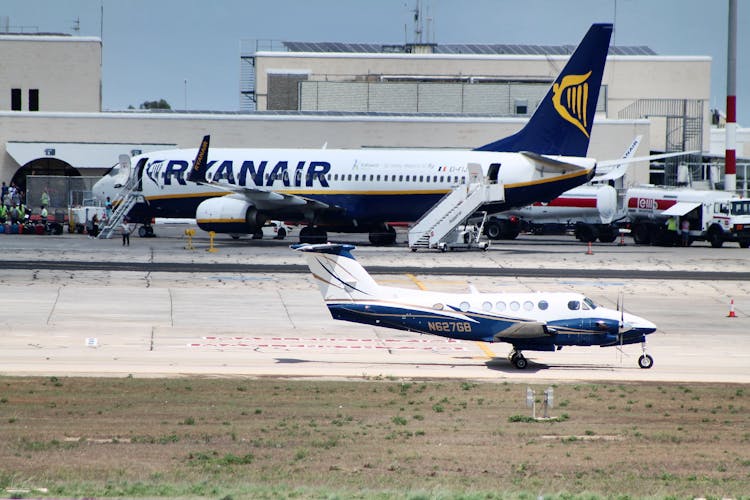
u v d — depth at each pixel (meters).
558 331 153.50
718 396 135.75
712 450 107.69
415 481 92.88
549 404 121.38
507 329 152.00
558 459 102.69
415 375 147.88
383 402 130.00
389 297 156.12
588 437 113.25
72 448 104.06
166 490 84.62
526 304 155.38
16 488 84.75
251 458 101.31
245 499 81.00
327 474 95.31
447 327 154.88
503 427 117.50
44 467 95.56
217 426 115.62
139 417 118.88
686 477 96.19
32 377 139.25
